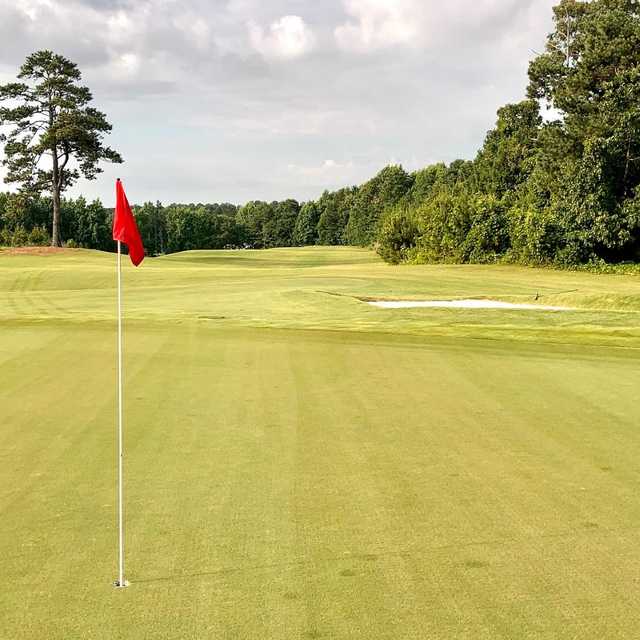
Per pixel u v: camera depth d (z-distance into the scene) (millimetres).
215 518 5480
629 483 6289
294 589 4320
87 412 8789
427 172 129500
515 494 6008
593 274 48125
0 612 4070
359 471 6602
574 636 3779
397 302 24984
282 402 9328
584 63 59562
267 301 23641
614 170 53656
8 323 16938
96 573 4555
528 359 12531
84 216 113562
